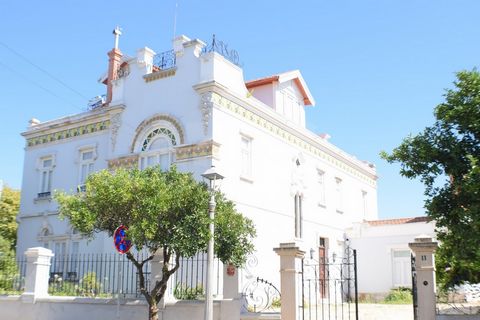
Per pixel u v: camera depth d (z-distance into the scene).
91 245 21.28
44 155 24.38
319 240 25.53
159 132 19.95
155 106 20.22
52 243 22.95
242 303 13.03
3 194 30.06
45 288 15.70
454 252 10.72
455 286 14.81
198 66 19.28
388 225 27.50
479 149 10.46
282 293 12.22
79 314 14.54
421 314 11.11
